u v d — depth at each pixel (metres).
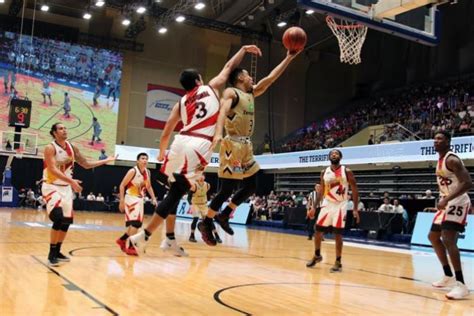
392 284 5.88
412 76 25.02
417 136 18.66
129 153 22.06
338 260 6.85
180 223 16.59
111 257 6.78
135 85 23.91
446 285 5.77
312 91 27.45
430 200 14.52
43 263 5.86
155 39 24.45
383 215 14.39
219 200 3.89
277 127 26.53
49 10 22.27
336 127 24.41
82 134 21.61
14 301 3.77
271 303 4.29
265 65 25.95
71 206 6.00
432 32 9.04
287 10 22.69
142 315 3.55
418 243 13.06
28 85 20.72
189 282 5.16
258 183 22.67
